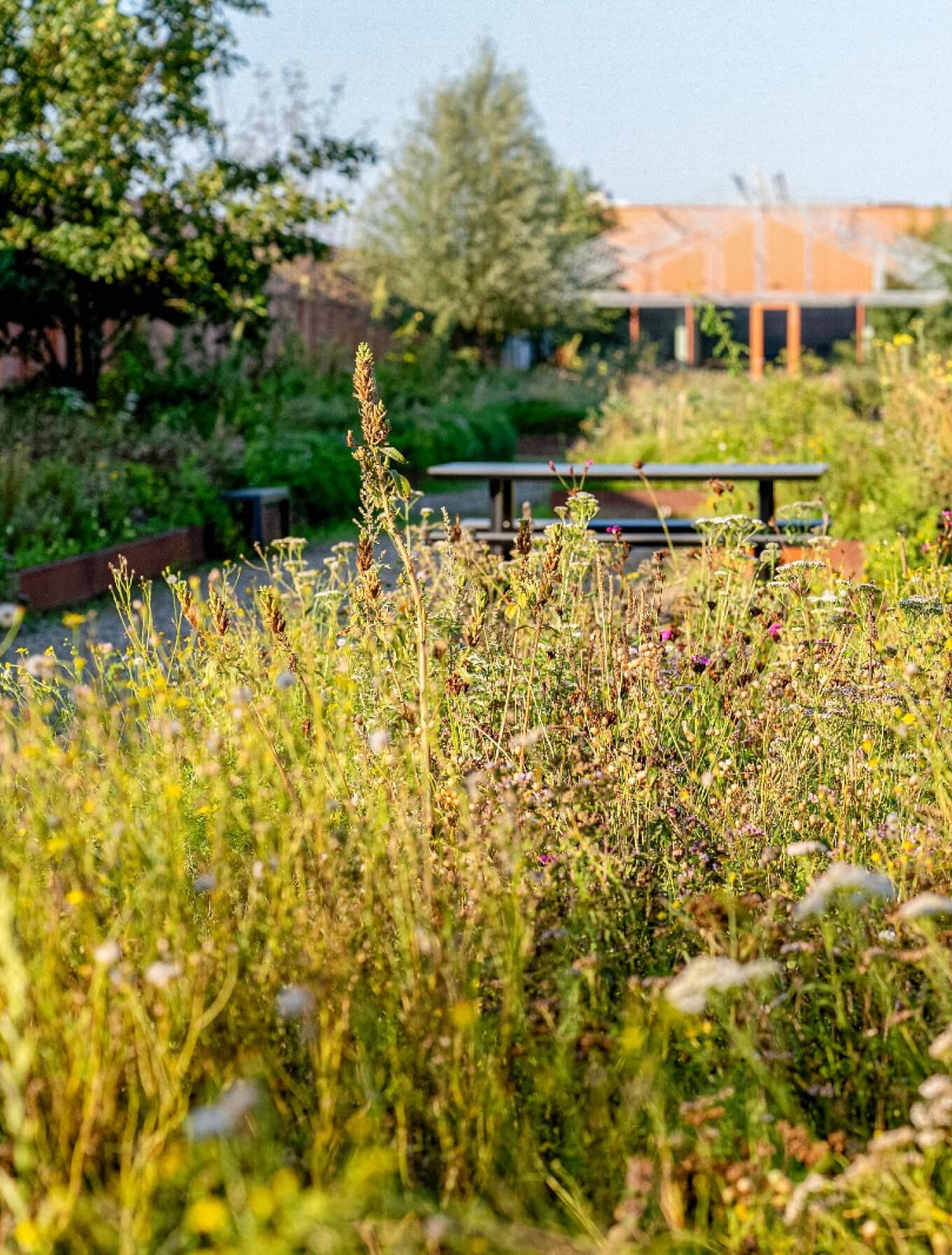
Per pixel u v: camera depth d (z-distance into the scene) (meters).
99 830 2.84
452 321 32.56
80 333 15.68
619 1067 2.28
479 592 4.63
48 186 14.48
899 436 10.63
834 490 10.48
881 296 40.69
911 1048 2.35
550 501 12.45
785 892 2.97
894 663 4.13
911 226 40.56
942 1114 1.97
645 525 9.34
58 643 7.68
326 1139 2.10
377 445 3.33
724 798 3.58
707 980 2.11
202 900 2.94
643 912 2.89
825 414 15.32
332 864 2.63
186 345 19.03
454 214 34.75
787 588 5.07
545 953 2.62
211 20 15.08
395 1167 2.18
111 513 10.75
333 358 21.27
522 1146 2.16
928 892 2.69
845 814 3.41
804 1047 2.50
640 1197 1.97
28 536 9.81
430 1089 2.32
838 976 2.62
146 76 15.05
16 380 15.39
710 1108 2.21
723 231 41.28
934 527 8.77
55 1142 2.04
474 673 4.11
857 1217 2.10
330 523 14.02
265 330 17.67
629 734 3.92
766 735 3.87
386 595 4.34
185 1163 1.93
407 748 3.42
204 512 11.71
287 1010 2.14
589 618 4.84
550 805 3.30
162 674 3.98
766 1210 2.08
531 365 39.88
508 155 35.75
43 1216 1.73
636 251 41.69
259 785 3.07
